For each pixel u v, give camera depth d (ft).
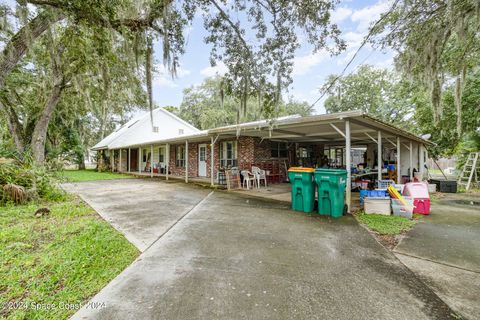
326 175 16.96
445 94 32.09
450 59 17.43
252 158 35.06
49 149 56.18
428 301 6.87
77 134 64.69
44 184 21.88
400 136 29.14
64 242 11.00
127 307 6.53
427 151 49.39
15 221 14.51
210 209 19.12
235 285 7.70
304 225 14.65
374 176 34.81
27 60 32.17
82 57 19.80
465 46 14.14
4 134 41.14
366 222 15.21
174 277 8.20
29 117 40.16
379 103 68.90
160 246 11.03
